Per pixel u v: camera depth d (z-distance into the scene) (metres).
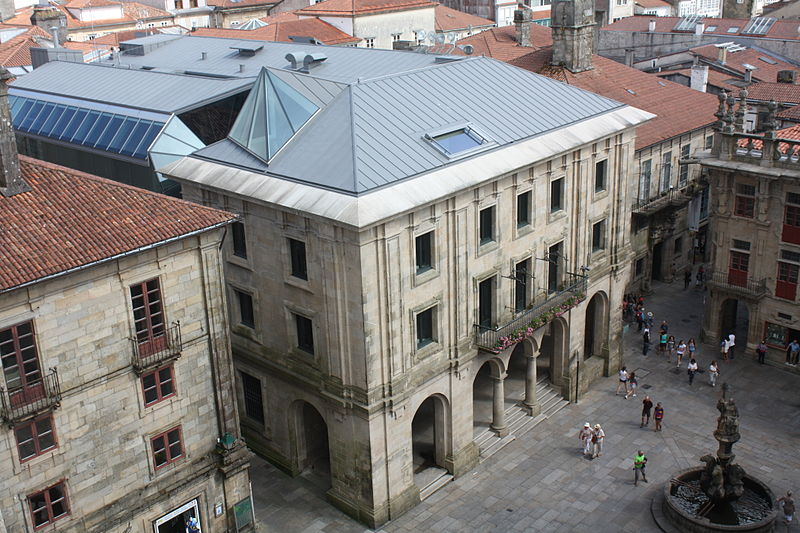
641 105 66.25
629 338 60.12
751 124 69.25
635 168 62.12
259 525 40.94
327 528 40.75
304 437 45.06
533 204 45.00
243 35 94.31
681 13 142.62
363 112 41.50
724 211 55.50
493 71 49.62
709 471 40.44
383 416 39.31
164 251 33.09
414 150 40.41
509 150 43.03
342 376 39.00
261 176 40.34
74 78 60.00
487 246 42.72
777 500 40.75
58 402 30.67
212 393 36.41
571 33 65.81
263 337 43.34
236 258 43.00
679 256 70.75
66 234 31.11
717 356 57.12
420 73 46.47
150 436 34.41
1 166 31.52
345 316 38.03
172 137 47.84
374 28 106.88
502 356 45.75
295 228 38.66
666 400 51.91
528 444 47.59
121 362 32.75
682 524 39.50
